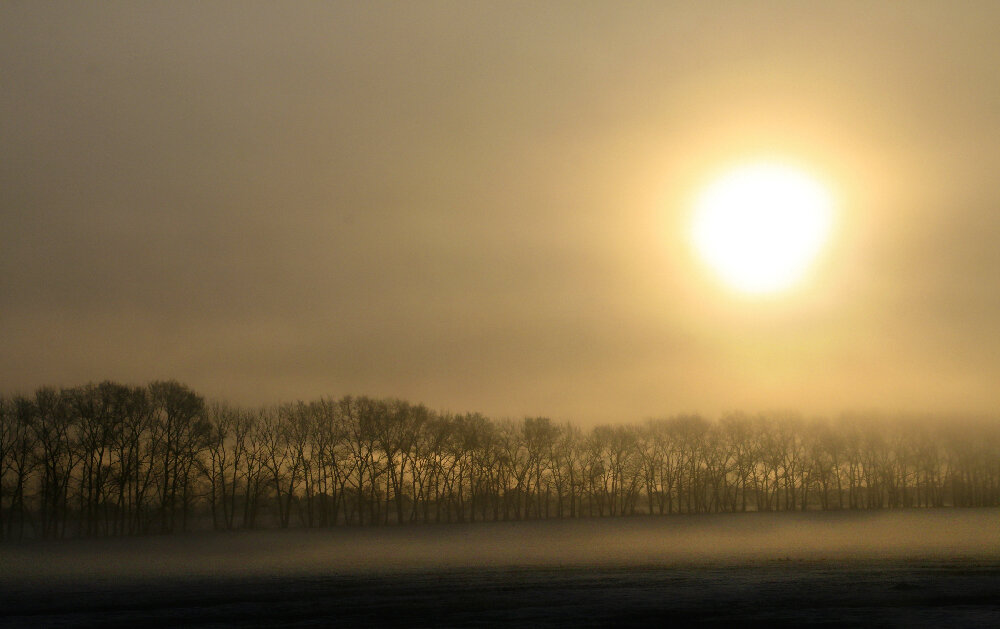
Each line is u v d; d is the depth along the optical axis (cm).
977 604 7000
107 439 14875
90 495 14762
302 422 16625
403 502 17725
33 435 14412
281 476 16362
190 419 15400
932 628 6178
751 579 8806
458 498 18075
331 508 16775
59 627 7312
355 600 8212
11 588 9975
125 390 15062
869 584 8156
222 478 15750
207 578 10550
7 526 14425
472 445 18188
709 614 6906
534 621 6812
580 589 8438
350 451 16838
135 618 7638
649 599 7675
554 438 19612
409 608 7600
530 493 19462
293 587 9388
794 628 6334
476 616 7094
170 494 15225
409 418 17425
